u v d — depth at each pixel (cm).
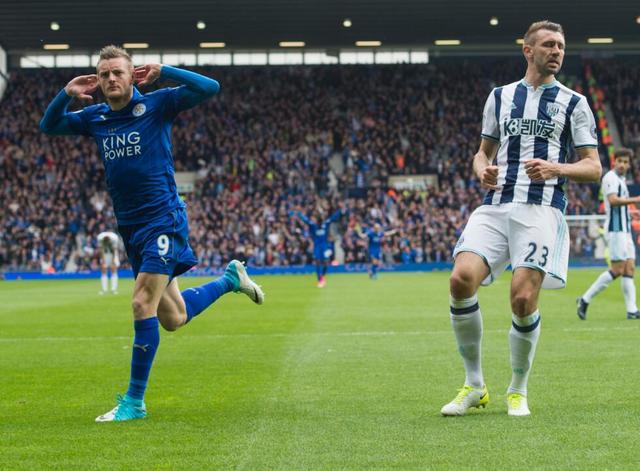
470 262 662
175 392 812
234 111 5344
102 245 2856
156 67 704
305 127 5288
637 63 5653
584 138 667
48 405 758
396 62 5706
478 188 4853
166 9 4584
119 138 699
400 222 4609
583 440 558
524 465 493
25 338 1374
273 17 4766
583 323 1445
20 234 4472
